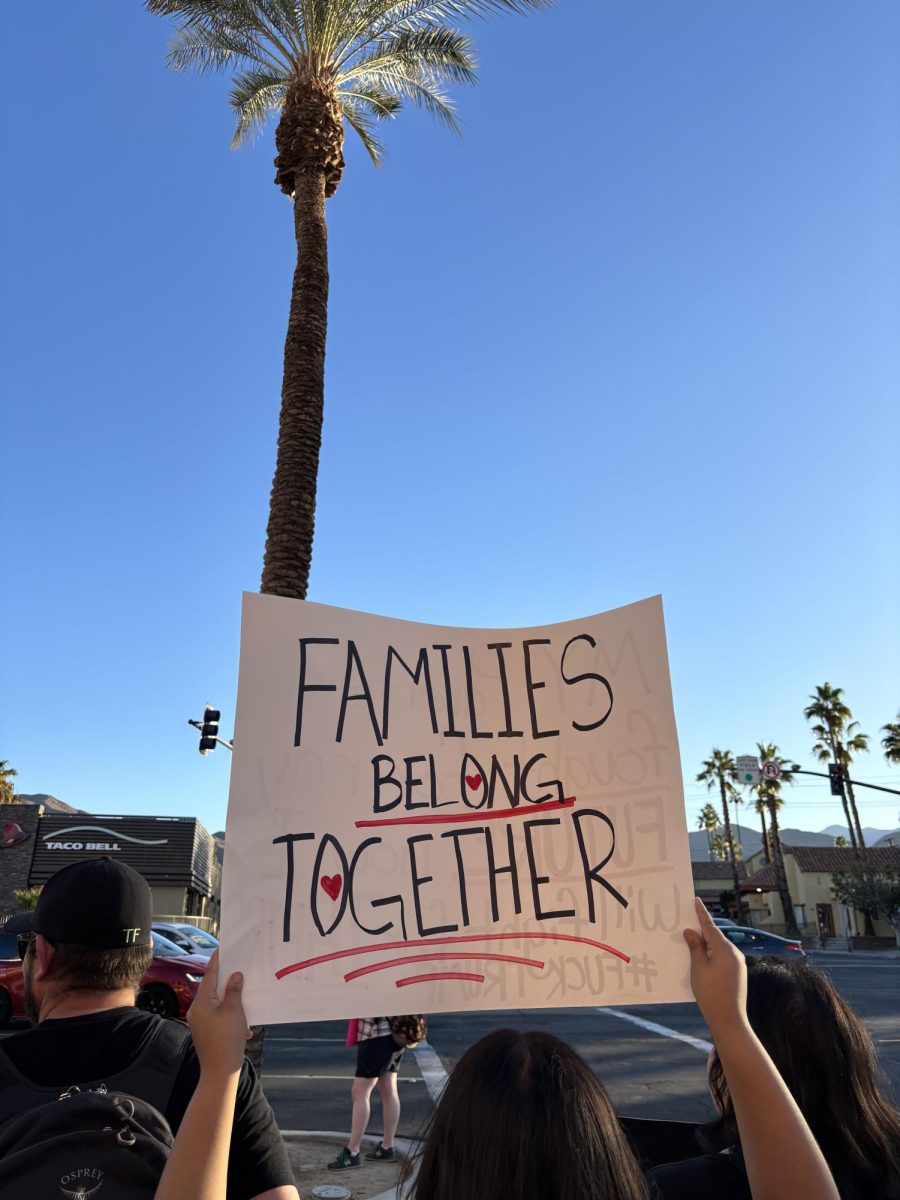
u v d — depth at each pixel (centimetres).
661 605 219
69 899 178
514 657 222
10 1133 150
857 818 4912
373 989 187
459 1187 120
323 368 768
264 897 187
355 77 1042
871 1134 162
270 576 690
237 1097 171
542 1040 136
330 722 205
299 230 823
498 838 205
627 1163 125
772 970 182
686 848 196
